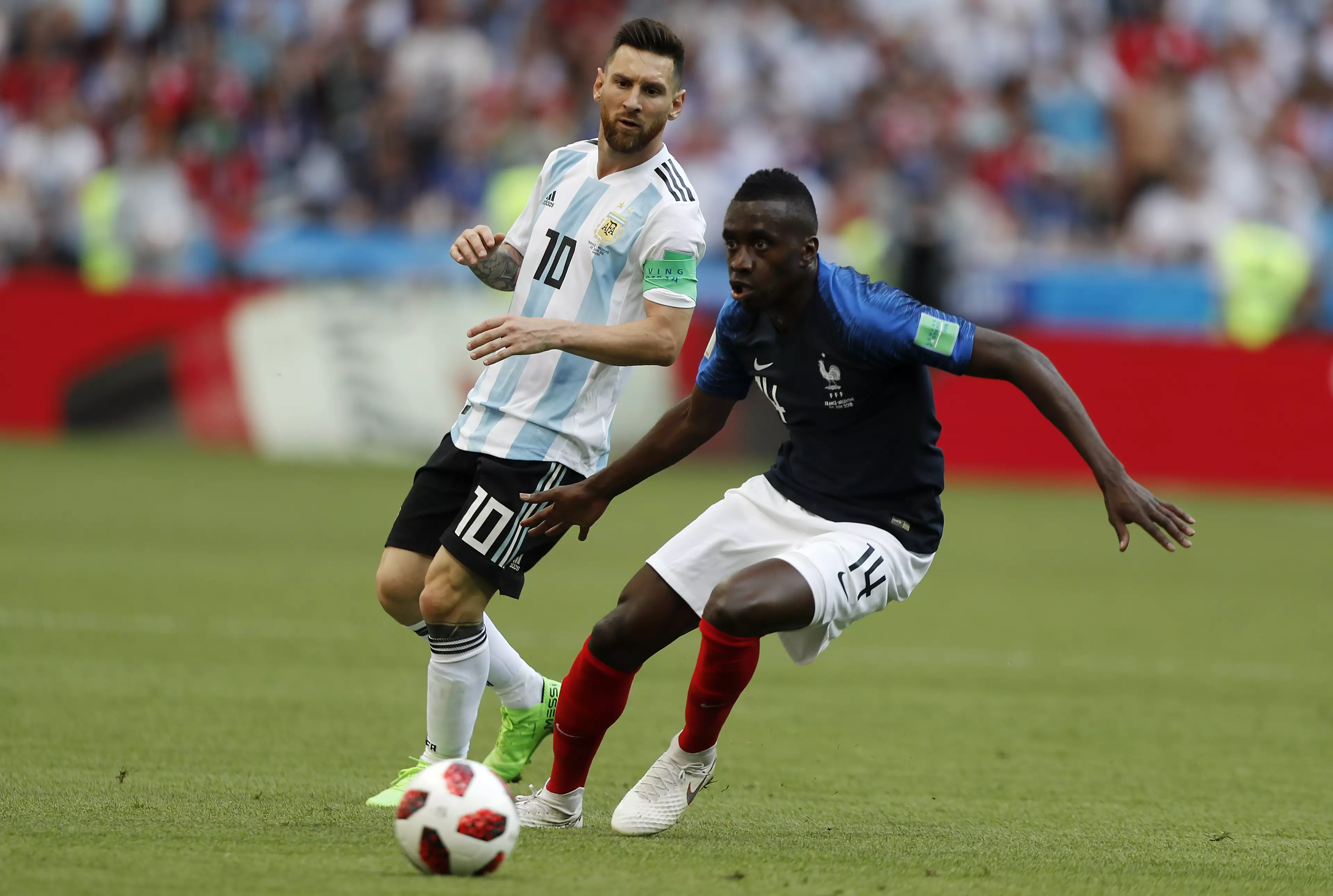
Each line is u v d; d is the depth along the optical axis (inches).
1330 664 1147.3
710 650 600.1
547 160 717.9
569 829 628.4
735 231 603.8
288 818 608.1
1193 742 871.1
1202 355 2279.8
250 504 1838.1
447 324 2271.2
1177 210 2711.6
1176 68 2874.0
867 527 627.2
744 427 2389.3
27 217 2623.0
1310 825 677.3
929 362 597.6
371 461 2277.3
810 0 2965.1
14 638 1053.2
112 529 1612.9
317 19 2869.1
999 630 1267.2
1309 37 3021.7
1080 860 591.2
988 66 2910.9
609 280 679.1
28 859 520.1
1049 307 2389.3
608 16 2940.5
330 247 2445.9
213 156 2704.2
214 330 2305.6
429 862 514.0
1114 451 2293.3
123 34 2869.1
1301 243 2497.5
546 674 999.6
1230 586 1552.7
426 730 830.5
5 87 2851.9
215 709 858.1
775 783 743.7
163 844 551.5
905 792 729.6
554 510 663.8
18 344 2351.1
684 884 521.0
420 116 2719.0
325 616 1192.2
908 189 2647.6
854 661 1117.7
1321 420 2265.0
